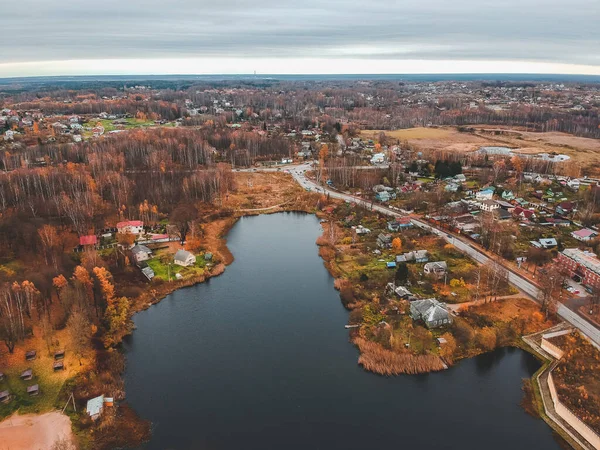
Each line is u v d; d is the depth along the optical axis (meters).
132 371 109.44
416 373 108.25
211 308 138.00
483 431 91.75
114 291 137.00
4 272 137.12
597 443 85.12
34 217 186.75
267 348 118.50
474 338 117.44
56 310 126.69
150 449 87.06
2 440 86.56
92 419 92.38
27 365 106.88
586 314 126.12
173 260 164.62
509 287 141.25
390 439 90.19
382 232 187.88
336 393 102.62
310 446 88.50
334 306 138.62
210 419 94.81
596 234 178.25
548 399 98.50
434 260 160.75
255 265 167.88
